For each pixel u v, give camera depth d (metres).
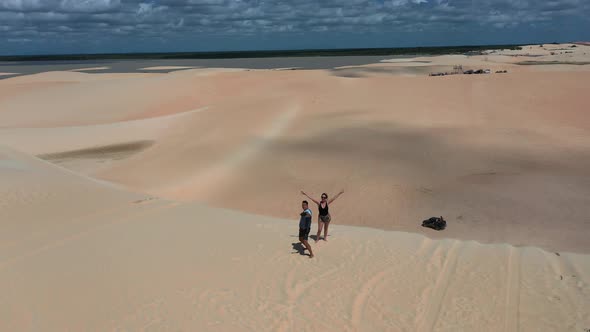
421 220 17.42
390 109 36.09
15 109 45.50
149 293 8.88
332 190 20.83
